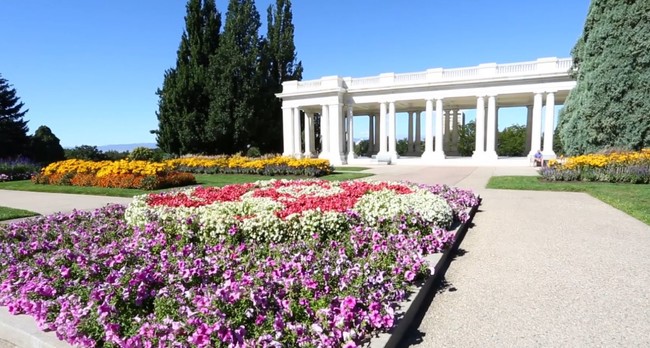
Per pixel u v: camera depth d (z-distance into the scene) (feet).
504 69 94.58
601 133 52.26
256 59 117.60
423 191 27.09
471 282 14.64
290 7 134.51
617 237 20.51
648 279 14.40
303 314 9.98
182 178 53.06
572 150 56.80
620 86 49.67
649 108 48.44
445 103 119.55
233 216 18.89
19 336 10.16
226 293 9.49
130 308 10.37
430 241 16.97
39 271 13.03
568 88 87.56
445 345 10.13
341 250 14.42
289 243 16.61
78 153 104.53
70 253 13.98
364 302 10.37
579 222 24.39
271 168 70.03
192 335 8.21
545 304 12.50
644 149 47.55
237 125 111.45
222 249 15.49
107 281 11.27
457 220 23.12
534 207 30.12
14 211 31.30
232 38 112.68
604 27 50.67
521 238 20.83
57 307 10.56
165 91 117.91
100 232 18.98
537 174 61.36
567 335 10.50
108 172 51.80
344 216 18.69
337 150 111.65
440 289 14.02
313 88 115.75
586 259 16.93
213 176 68.33
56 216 23.49
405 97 106.22
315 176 65.10
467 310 12.23
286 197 24.84
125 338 8.77
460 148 158.92
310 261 13.01
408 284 12.82
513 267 16.20
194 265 12.48
